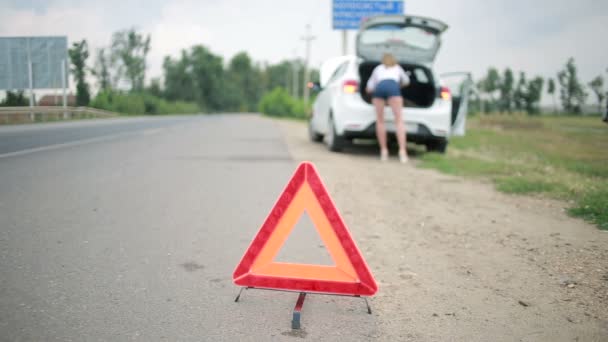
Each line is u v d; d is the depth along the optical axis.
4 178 5.85
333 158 8.59
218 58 111.81
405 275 3.08
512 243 3.80
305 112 39.09
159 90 71.50
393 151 10.37
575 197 5.49
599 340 2.27
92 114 28.02
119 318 2.34
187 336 2.19
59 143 10.28
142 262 3.11
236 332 2.25
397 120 8.33
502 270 3.19
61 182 5.68
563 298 2.74
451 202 5.34
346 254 2.57
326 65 10.52
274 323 2.36
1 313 2.33
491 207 5.11
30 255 3.16
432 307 2.61
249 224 4.07
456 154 9.84
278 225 2.62
